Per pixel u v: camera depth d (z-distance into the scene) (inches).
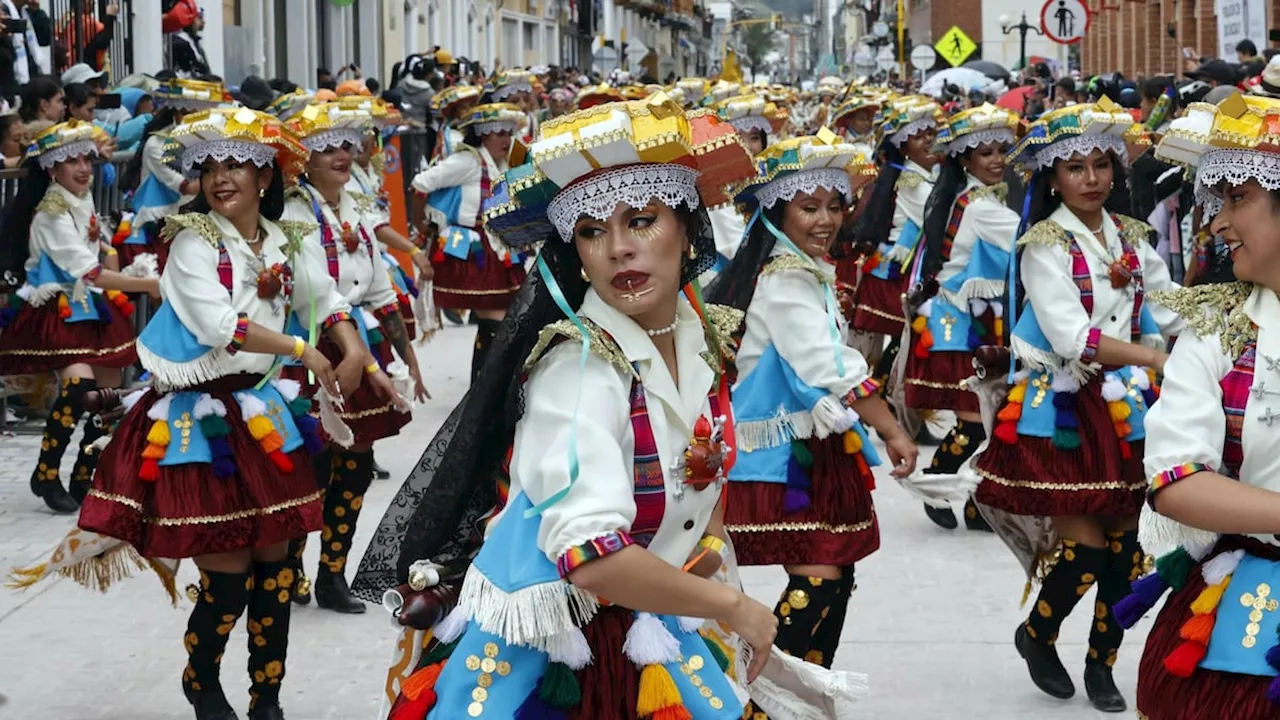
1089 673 230.1
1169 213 435.5
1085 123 224.4
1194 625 139.6
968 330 338.3
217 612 209.0
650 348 131.0
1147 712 146.9
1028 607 278.5
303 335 265.4
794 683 148.6
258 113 211.6
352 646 257.8
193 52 708.7
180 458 205.9
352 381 223.1
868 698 233.6
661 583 123.3
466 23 1581.0
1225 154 138.6
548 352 130.6
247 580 210.1
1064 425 225.6
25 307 352.8
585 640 132.3
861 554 205.9
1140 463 225.3
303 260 219.6
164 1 733.9
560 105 852.6
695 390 134.9
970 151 334.3
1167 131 146.6
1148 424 140.1
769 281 207.8
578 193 127.4
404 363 314.3
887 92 554.9
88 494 209.9
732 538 205.6
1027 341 230.4
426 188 434.9
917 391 342.3
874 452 209.5
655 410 131.3
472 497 136.6
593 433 126.0
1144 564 224.8
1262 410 137.1
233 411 209.5
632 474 130.8
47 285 350.0
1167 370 141.4
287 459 208.8
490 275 435.8
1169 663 140.4
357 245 293.0
